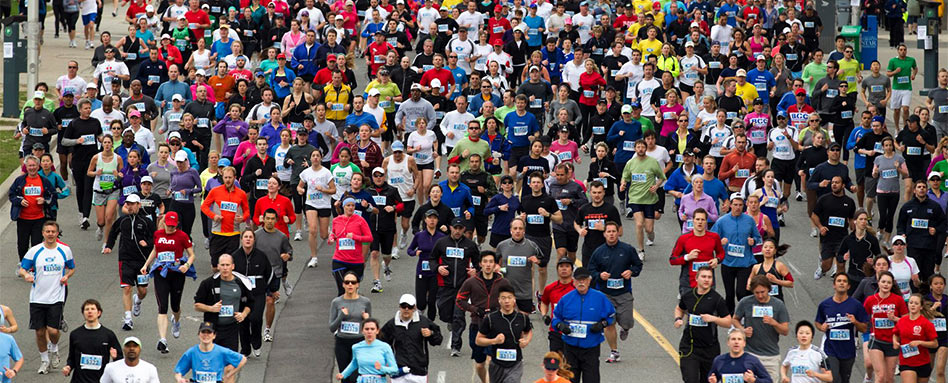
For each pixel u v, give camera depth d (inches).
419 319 1257.4
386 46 2586.1
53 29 3656.5
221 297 1369.3
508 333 1245.7
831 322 1332.4
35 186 1731.1
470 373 1408.7
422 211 1561.3
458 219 1467.8
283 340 1525.6
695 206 1680.6
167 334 1551.4
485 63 2603.3
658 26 3090.6
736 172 1879.9
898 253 1486.2
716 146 2044.8
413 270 1797.5
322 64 2559.1
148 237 1528.1
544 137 1829.5
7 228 2016.5
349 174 1796.3
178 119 2129.7
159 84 2470.5
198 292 1363.2
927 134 2020.2
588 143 2464.3
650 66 2354.8
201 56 2596.0
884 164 1907.0
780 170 2059.5
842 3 3334.2
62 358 1485.0
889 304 1339.8
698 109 2201.0
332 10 3112.7
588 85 2438.5
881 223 1923.0
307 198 1801.2
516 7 2891.2
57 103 2682.1
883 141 1910.7
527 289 1459.2
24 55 2640.3
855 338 1467.8
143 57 2615.7
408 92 2399.1
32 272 1424.7
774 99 2519.7
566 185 1653.5
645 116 2299.5
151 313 1630.2
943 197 1760.6
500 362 1250.0
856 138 2066.9
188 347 1504.7
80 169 1989.4
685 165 1806.1
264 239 1528.1
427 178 1998.0
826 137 2017.7
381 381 1228.5
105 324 1581.0
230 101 2258.9
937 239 1678.2
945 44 3708.2
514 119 2038.6
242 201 1689.2
